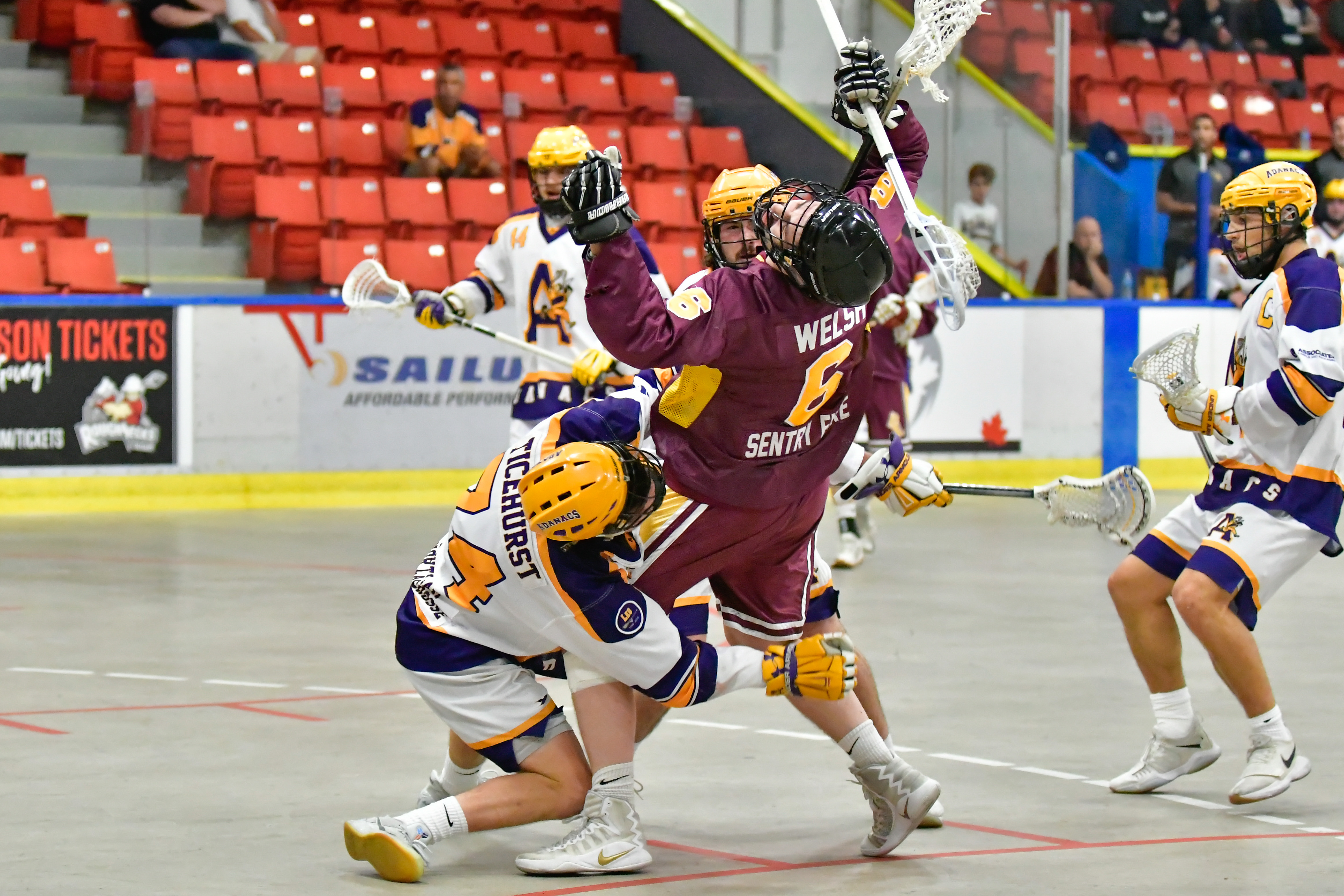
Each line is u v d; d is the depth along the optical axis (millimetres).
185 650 12531
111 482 21688
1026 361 25594
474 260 24469
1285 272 8422
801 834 7801
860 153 7832
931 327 18391
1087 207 26797
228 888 6828
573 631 6848
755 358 6676
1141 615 8578
